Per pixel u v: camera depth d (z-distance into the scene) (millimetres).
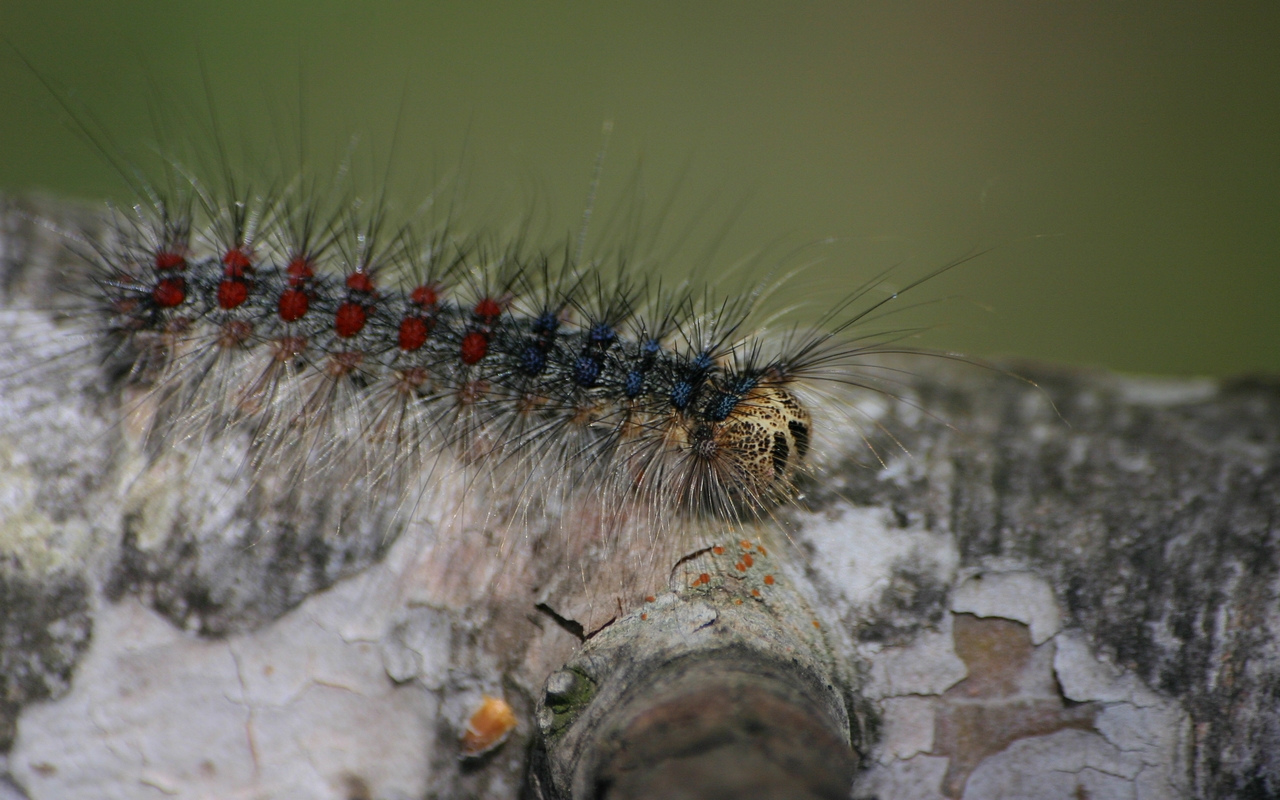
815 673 258
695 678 253
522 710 264
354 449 273
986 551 268
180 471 270
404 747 264
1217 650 264
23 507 267
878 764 264
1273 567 266
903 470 274
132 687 264
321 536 267
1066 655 265
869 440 277
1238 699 263
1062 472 273
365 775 264
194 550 267
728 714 250
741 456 271
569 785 255
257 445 272
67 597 265
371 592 266
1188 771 263
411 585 266
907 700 265
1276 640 264
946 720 264
